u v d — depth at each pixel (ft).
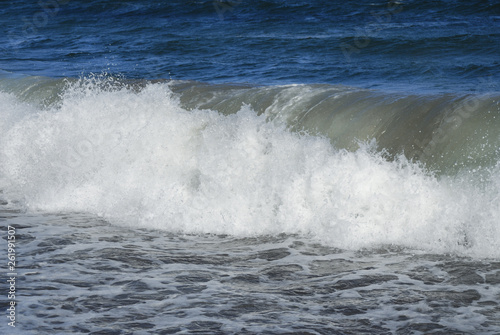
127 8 357.61
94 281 57.52
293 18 303.89
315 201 73.87
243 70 177.27
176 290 55.31
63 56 209.97
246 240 71.00
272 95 96.99
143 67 185.06
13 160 100.01
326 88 96.73
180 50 217.97
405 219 68.44
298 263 62.64
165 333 46.44
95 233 73.46
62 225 76.59
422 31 243.81
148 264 62.59
